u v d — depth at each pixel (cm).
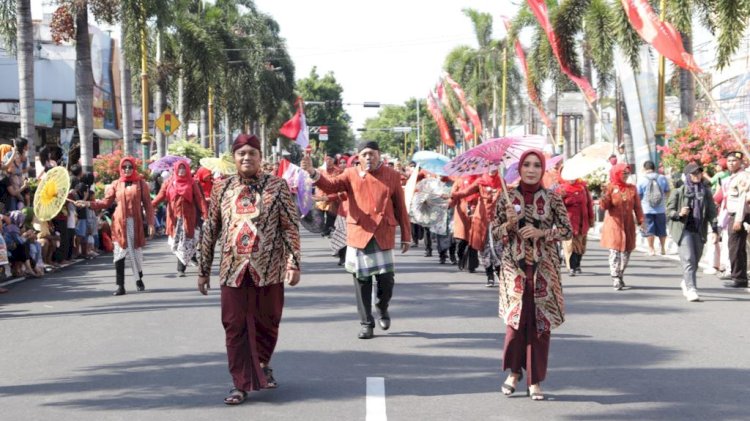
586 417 661
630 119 3081
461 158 863
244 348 706
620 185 1398
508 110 6569
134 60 3219
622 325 1066
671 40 1559
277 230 720
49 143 4522
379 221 980
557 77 4097
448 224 1817
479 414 668
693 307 1216
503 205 714
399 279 1549
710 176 2189
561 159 1669
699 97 3891
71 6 2600
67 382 779
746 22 2219
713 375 799
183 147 3347
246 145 712
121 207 1377
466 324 1073
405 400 710
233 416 662
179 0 4053
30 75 2295
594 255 2064
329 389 746
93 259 2005
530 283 710
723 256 1562
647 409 683
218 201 724
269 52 7012
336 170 2158
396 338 981
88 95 2641
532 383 710
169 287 1449
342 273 1633
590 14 3262
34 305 1266
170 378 786
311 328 1045
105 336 1002
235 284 703
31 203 1834
